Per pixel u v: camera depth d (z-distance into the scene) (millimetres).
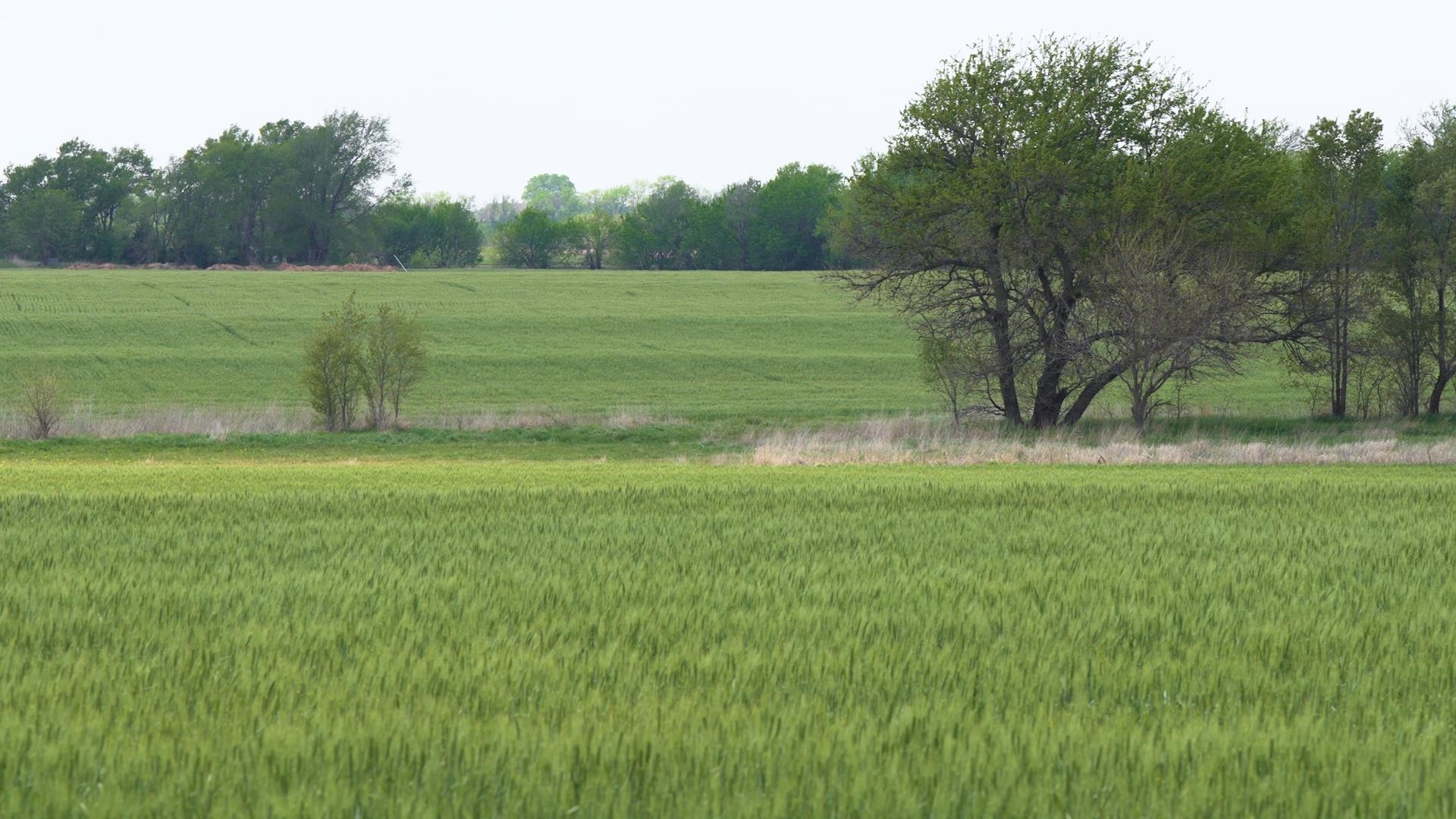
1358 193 195875
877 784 19984
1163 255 158250
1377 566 47469
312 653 29547
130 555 48156
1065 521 62531
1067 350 167875
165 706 24391
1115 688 26922
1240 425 185000
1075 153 169125
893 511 67188
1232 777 20828
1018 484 85562
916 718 23734
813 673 27625
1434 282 190250
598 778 20094
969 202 165750
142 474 109125
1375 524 61781
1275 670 28984
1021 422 179375
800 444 146375
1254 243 173375
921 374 190750
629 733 22453
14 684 25797
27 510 65062
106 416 194500
